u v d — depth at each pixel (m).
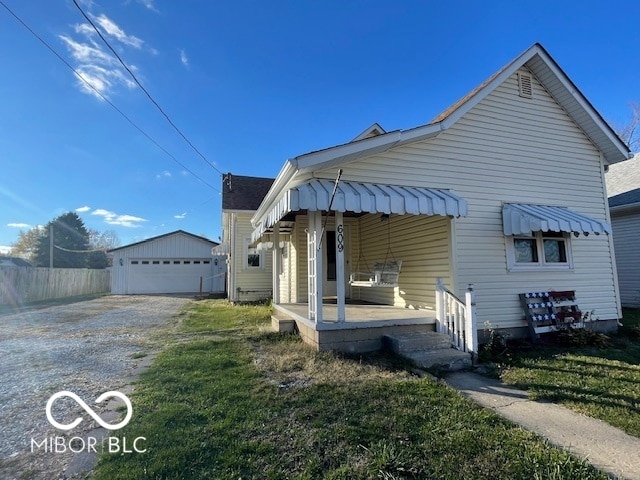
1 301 17.08
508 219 8.05
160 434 3.39
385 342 6.70
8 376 5.55
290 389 4.64
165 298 20.81
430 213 6.59
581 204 9.24
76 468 2.91
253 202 18.16
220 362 5.91
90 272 26.66
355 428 3.49
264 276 18.08
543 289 8.45
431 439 3.29
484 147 8.33
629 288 13.21
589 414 4.00
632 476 2.78
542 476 2.72
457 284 7.59
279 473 2.76
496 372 5.70
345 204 6.06
